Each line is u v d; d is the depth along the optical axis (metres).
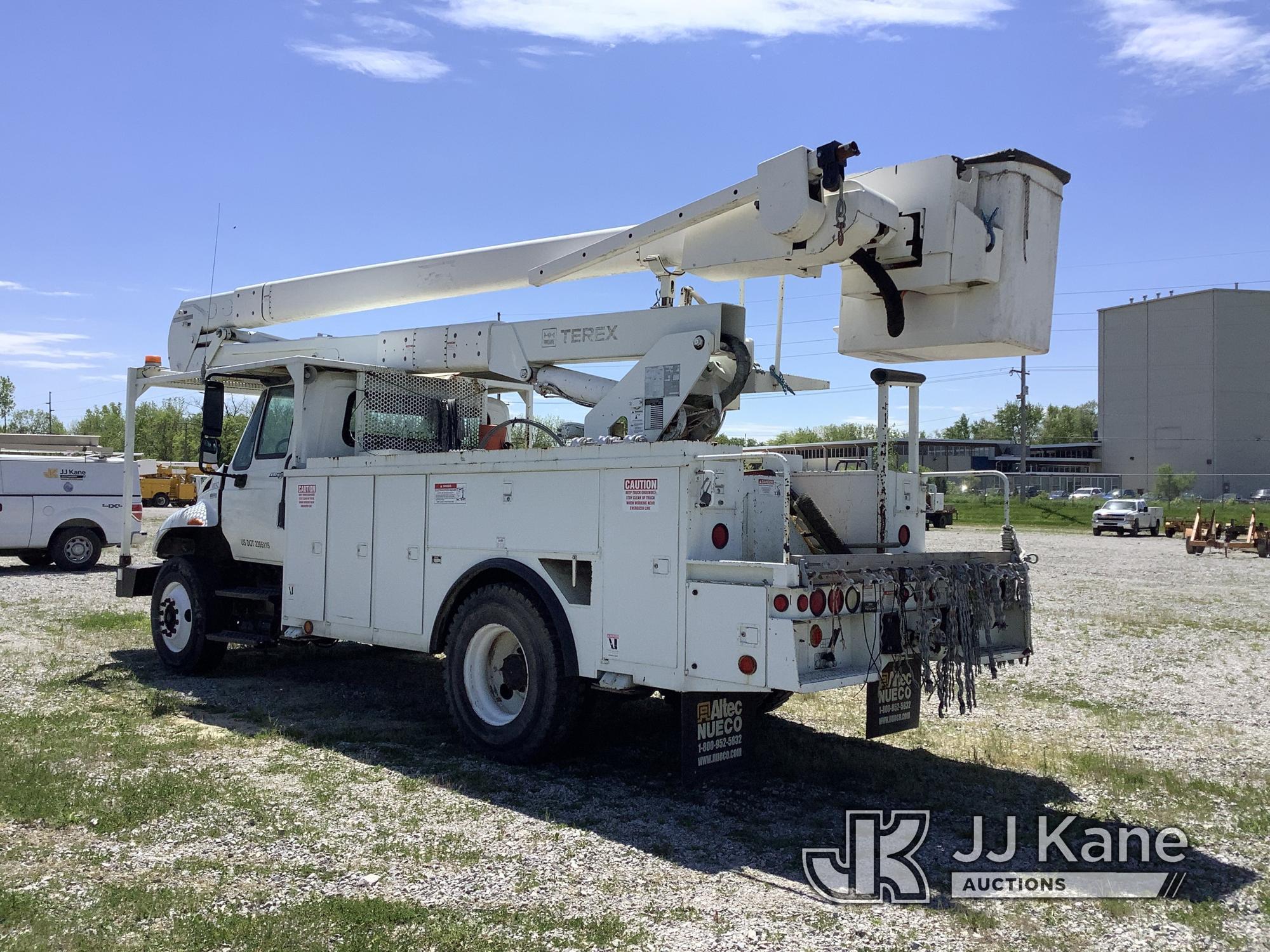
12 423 78.25
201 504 8.55
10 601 12.78
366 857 4.19
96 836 4.39
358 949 3.32
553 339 6.94
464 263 7.88
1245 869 4.35
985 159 5.44
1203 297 76.44
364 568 6.82
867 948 3.47
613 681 5.21
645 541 5.09
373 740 6.19
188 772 5.36
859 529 5.86
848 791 5.38
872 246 5.52
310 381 7.57
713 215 5.83
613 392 6.36
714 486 4.98
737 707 5.14
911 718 5.70
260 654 9.45
